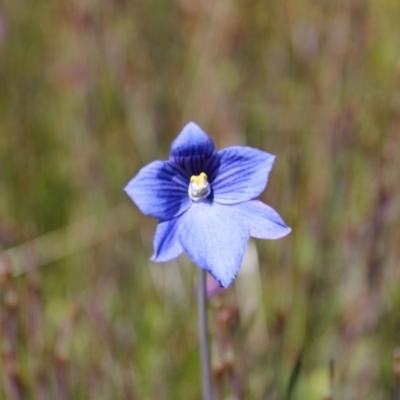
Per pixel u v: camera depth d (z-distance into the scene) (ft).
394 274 2.10
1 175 2.48
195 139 1.74
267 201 2.13
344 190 2.14
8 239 2.11
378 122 2.32
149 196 1.72
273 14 2.77
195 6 2.84
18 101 2.64
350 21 2.41
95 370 2.03
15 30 2.89
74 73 2.56
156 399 2.07
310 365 2.06
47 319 2.08
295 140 2.37
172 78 2.71
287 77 2.59
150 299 2.16
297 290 2.07
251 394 1.95
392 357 2.06
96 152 2.41
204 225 1.72
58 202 2.50
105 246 2.18
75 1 2.61
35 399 1.96
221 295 1.86
